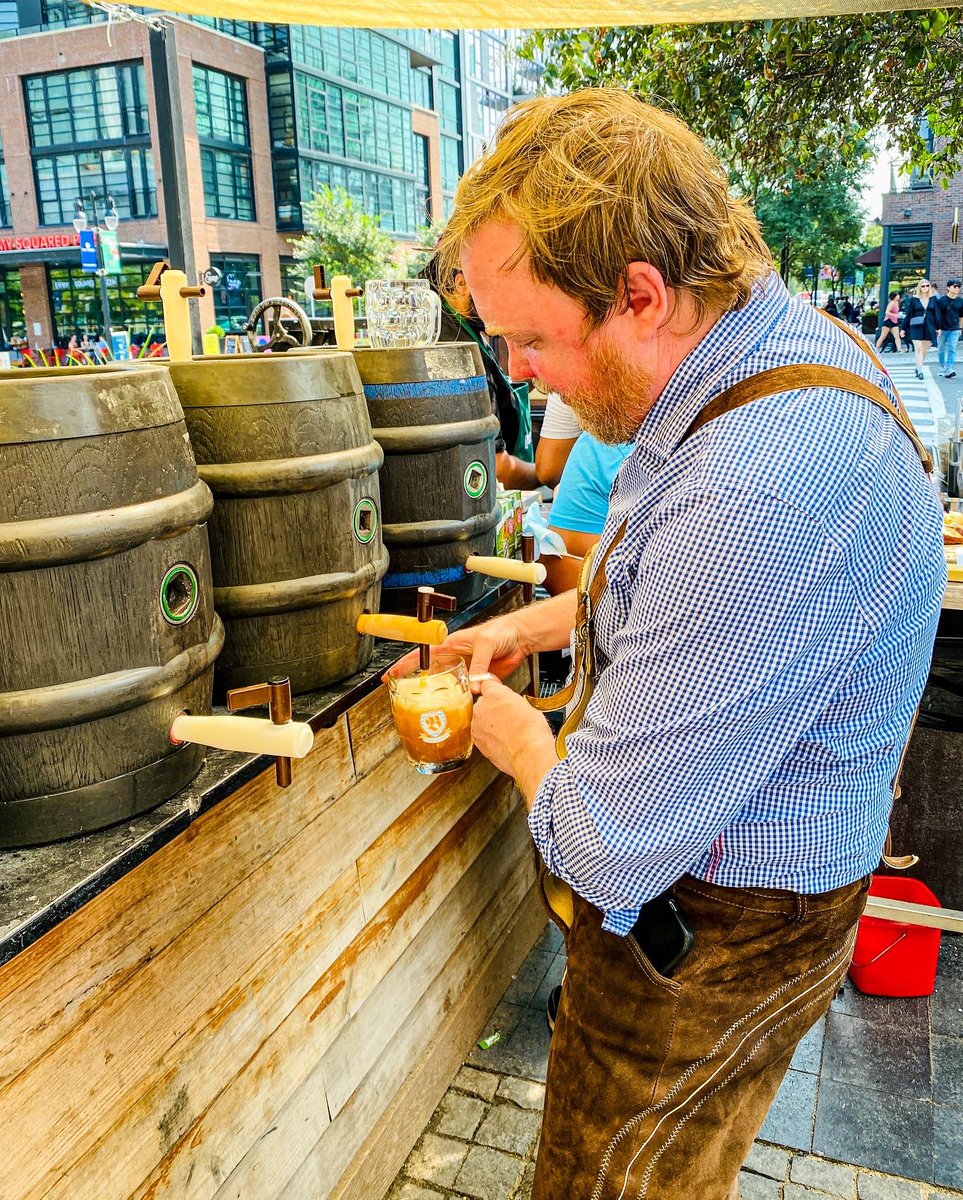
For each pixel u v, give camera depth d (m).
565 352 1.13
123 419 1.09
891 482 1.07
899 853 2.88
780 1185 2.04
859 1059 2.39
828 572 1.01
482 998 2.43
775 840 1.17
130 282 29.25
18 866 1.10
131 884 1.21
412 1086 2.07
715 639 1.02
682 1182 1.33
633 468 1.27
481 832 2.36
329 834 1.68
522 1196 1.99
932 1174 2.05
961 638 3.26
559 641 1.86
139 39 27.41
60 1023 1.12
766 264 1.16
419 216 41.38
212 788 1.26
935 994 2.63
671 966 1.22
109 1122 1.21
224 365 1.36
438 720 1.43
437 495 1.83
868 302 36.34
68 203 29.83
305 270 23.95
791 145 6.82
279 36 31.77
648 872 1.13
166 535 1.14
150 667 1.14
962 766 2.77
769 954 1.22
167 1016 1.30
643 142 1.03
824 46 6.20
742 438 1.03
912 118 6.52
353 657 1.57
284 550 1.43
